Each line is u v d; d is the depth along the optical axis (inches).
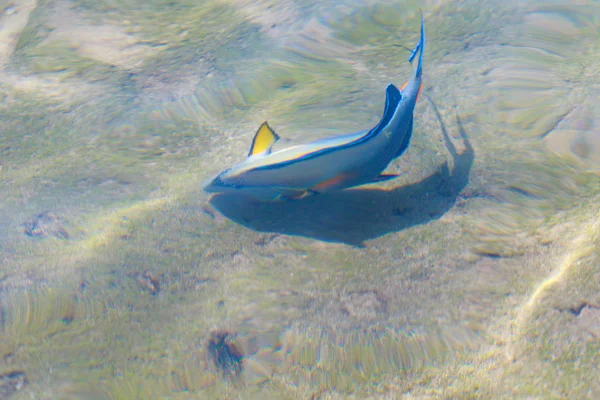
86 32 194.9
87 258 101.7
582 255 92.0
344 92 150.3
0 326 88.0
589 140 124.3
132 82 166.6
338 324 88.0
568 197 110.4
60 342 85.9
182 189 119.6
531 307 85.5
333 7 187.8
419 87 106.5
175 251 103.7
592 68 149.5
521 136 128.3
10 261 100.4
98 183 123.3
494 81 146.9
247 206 113.9
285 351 84.8
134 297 93.9
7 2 214.7
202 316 90.6
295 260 101.3
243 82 158.4
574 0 177.0
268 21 190.9
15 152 137.6
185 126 143.5
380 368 81.7
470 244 101.6
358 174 99.8
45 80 170.1
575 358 75.9
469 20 177.0
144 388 80.0
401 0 187.9
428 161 122.3
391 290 93.7
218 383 80.9
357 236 106.1
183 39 191.2
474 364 79.7
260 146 104.8
